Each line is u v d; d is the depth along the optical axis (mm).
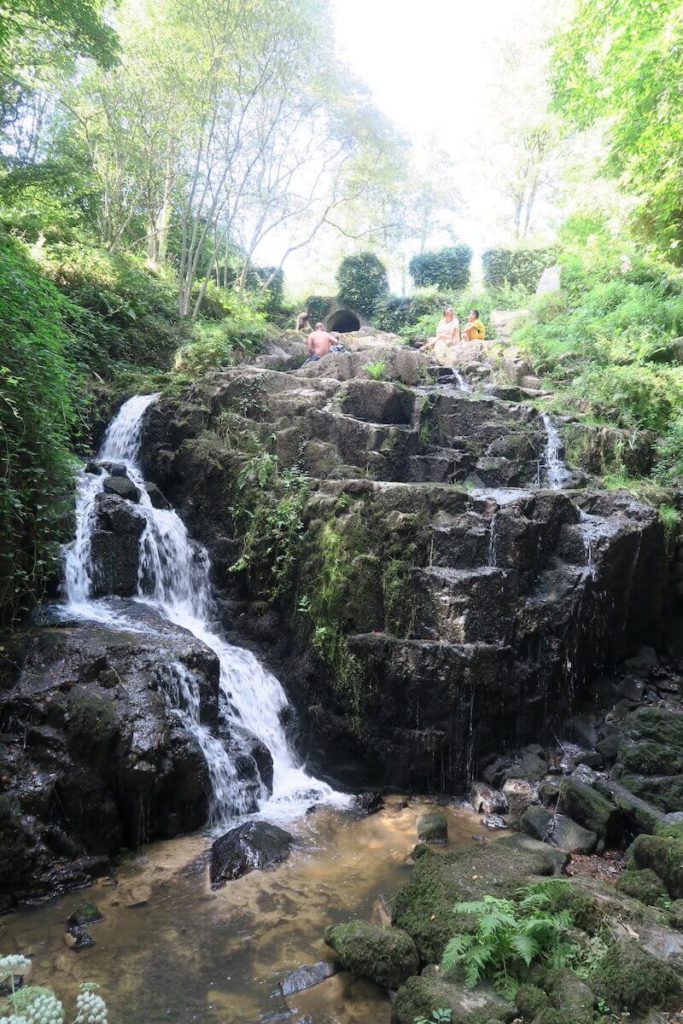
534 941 3941
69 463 7496
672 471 9859
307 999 3961
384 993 4043
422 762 6906
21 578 6656
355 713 7000
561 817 6109
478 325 15664
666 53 10617
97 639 6406
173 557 8594
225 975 4137
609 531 7992
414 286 25922
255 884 5156
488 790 6820
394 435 9688
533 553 7738
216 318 17703
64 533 7523
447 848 5809
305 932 4586
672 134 11734
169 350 14234
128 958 4250
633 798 6316
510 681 7172
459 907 4156
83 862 5211
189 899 4945
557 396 11852
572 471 9891
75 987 3949
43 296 7637
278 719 7535
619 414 11227
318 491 8383
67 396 7648
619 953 3812
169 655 6430
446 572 7312
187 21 14883
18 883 4859
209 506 9352
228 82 16281
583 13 12906
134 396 10844
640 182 13562
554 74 15172
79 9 11258
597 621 7902
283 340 17062
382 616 7285
